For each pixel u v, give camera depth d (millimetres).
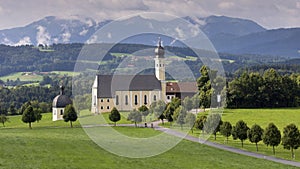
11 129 72562
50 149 44906
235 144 59250
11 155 41094
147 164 39844
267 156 51062
